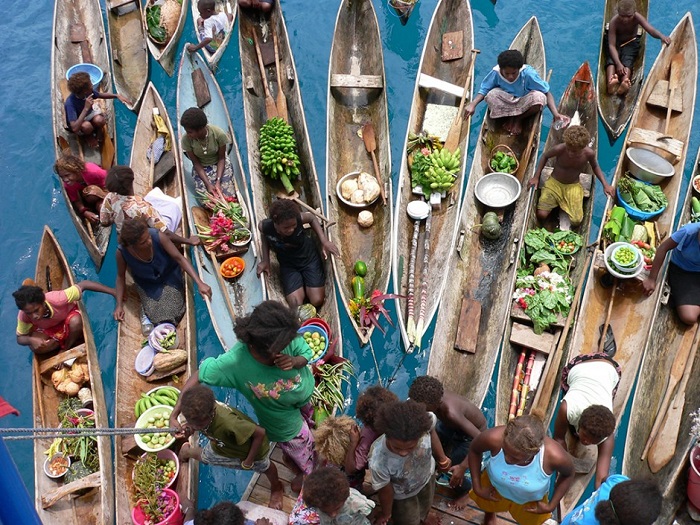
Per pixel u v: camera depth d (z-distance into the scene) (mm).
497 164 7477
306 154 7609
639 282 6438
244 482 5766
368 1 8555
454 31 8664
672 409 5766
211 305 6352
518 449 3895
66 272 6699
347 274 6996
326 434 4520
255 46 8859
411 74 8859
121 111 8469
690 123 7445
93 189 7062
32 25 9531
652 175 7070
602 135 7871
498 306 6559
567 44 8930
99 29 8773
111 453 5852
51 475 5598
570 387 5164
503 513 5156
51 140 8336
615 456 5777
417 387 4504
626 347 6234
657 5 9008
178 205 7125
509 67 7223
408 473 4191
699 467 5090
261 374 4566
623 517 3660
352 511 4070
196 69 8289
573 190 6758
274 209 5938
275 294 6645
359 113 8273
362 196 7254
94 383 6078
